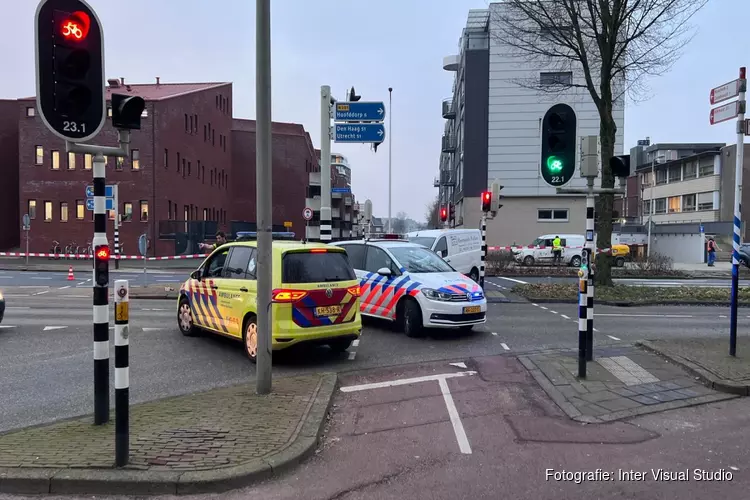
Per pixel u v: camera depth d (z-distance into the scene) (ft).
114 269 95.04
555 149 23.20
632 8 49.37
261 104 19.02
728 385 20.71
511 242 120.67
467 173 122.83
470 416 18.26
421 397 20.40
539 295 51.42
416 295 31.89
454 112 165.78
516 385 21.98
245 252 27.89
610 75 52.06
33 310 42.98
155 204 117.91
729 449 15.39
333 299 26.04
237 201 184.55
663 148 201.16
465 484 13.17
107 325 16.25
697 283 72.13
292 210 199.21
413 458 14.74
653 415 18.34
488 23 120.78
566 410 18.71
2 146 135.03
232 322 27.48
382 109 42.50
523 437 16.31
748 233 159.74
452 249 58.65
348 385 22.03
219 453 14.03
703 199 177.58
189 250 118.83
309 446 14.82
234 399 18.85
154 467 13.12
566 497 12.55
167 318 39.24
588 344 25.21
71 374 23.79
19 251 124.26
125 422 13.24
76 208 120.37
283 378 21.98
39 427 16.16
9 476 12.59
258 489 12.81
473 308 31.83
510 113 119.34
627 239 146.10
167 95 132.16
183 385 22.15
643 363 24.95
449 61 154.51
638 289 54.54
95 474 12.71
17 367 24.99
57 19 14.12
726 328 36.14
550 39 56.13
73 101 14.47
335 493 12.66
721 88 26.50
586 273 22.47
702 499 12.45
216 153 163.94
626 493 12.75
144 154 117.50
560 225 119.55
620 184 25.81
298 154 200.44
